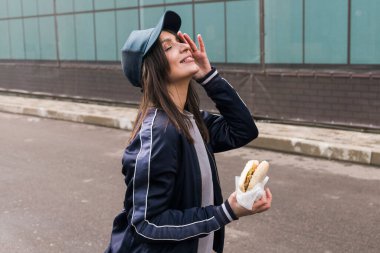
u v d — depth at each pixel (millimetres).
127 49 2004
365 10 7969
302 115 8969
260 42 9297
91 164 7590
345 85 8352
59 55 13695
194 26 10328
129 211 1874
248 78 9586
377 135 7977
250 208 1763
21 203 5836
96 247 4625
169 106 1900
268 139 8070
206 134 2102
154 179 1810
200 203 1922
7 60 15469
